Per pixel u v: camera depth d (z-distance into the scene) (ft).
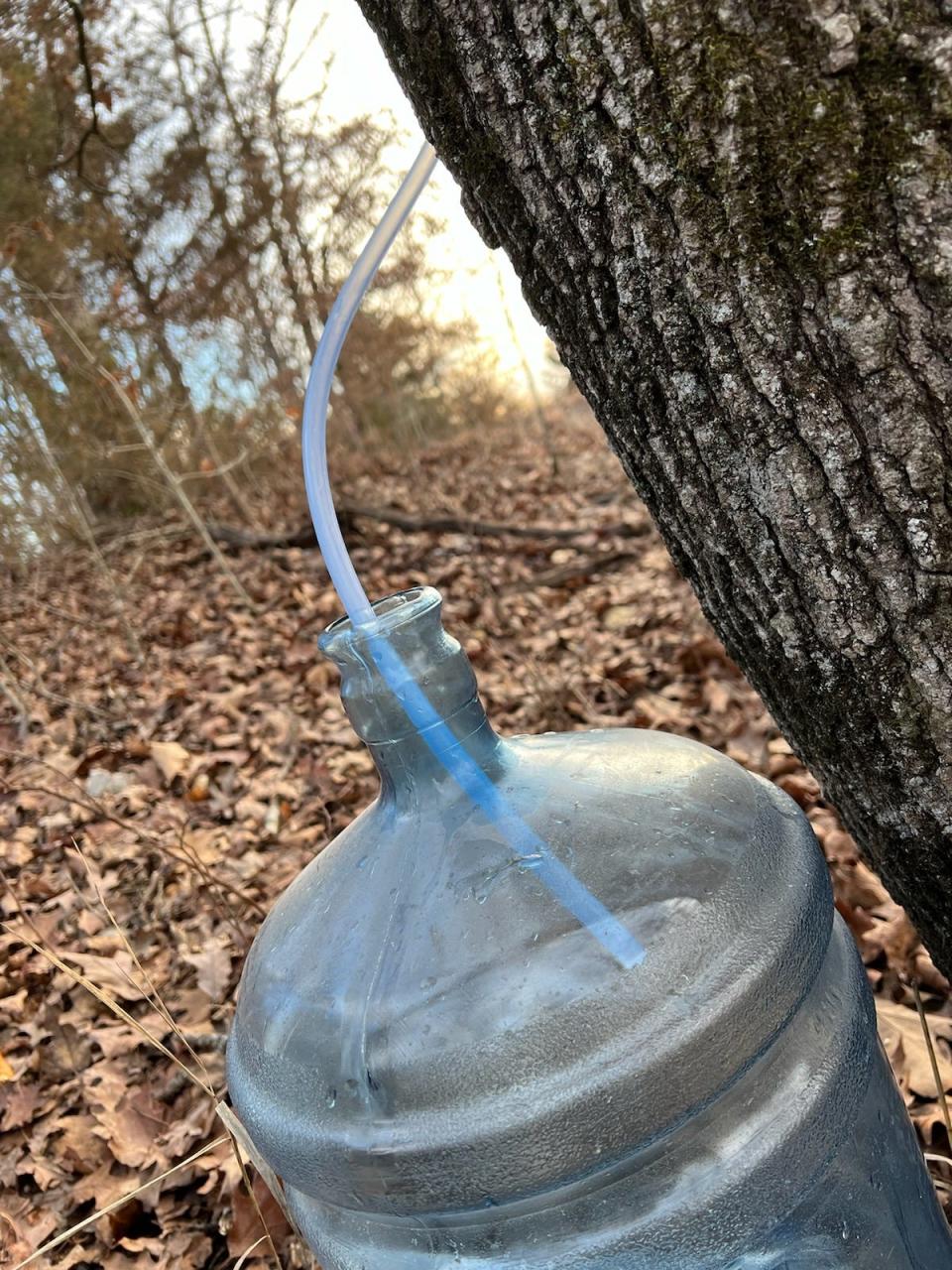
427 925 2.68
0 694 17.98
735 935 2.56
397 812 3.08
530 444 50.67
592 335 3.26
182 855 9.98
